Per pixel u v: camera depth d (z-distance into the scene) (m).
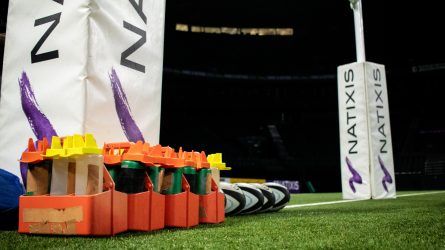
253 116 24.55
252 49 21.77
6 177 1.79
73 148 1.53
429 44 19.70
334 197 7.50
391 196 6.04
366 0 16.77
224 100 23.00
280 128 24.45
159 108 2.39
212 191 2.24
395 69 21.33
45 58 2.01
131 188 1.67
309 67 22.53
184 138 22.80
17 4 2.17
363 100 6.01
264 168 21.52
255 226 2.07
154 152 1.75
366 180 5.89
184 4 18.59
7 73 2.14
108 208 1.55
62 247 1.34
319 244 1.46
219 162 2.31
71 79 1.91
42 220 1.58
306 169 21.19
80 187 1.55
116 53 2.07
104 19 2.01
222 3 18.55
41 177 1.68
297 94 23.14
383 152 6.05
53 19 2.02
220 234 1.71
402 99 21.77
